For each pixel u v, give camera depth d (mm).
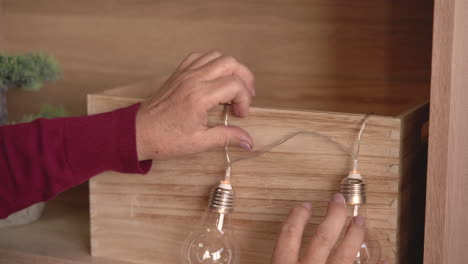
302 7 1150
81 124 772
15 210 829
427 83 1093
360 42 1126
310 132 754
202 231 738
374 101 1133
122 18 1270
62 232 1035
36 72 1097
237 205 801
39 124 790
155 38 1253
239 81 735
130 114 764
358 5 1117
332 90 1156
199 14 1216
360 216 709
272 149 773
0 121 1122
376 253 722
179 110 729
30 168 781
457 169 729
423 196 904
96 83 1312
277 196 782
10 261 933
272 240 792
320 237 686
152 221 855
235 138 751
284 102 1188
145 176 846
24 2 1341
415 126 806
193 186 824
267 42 1181
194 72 748
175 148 755
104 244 891
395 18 1098
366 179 744
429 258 708
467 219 786
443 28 671
